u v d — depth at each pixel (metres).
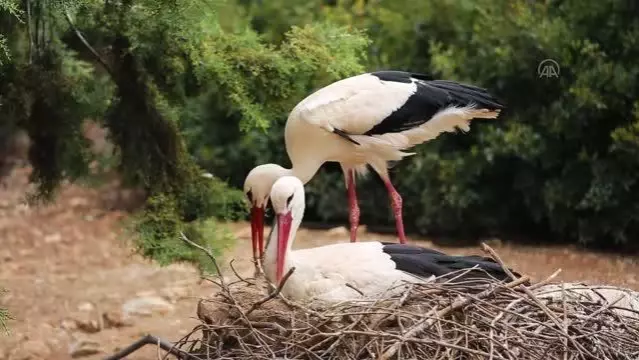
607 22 17.36
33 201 13.95
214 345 9.41
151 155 12.75
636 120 16.70
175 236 12.20
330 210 19.44
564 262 16.30
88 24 12.27
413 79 12.62
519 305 9.09
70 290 15.84
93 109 13.01
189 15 11.27
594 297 9.87
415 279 9.69
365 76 12.61
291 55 12.54
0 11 12.08
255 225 12.48
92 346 12.98
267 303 9.64
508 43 17.73
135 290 15.70
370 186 19.19
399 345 8.34
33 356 12.79
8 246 18.83
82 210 21.22
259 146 20.00
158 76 12.49
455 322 8.58
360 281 9.77
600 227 17.11
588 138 17.31
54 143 13.12
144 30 11.72
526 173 17.75
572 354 8.59
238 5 20.41
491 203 18.22
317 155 12.45
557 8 17.98
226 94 12.42
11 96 12.55
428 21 19.14
